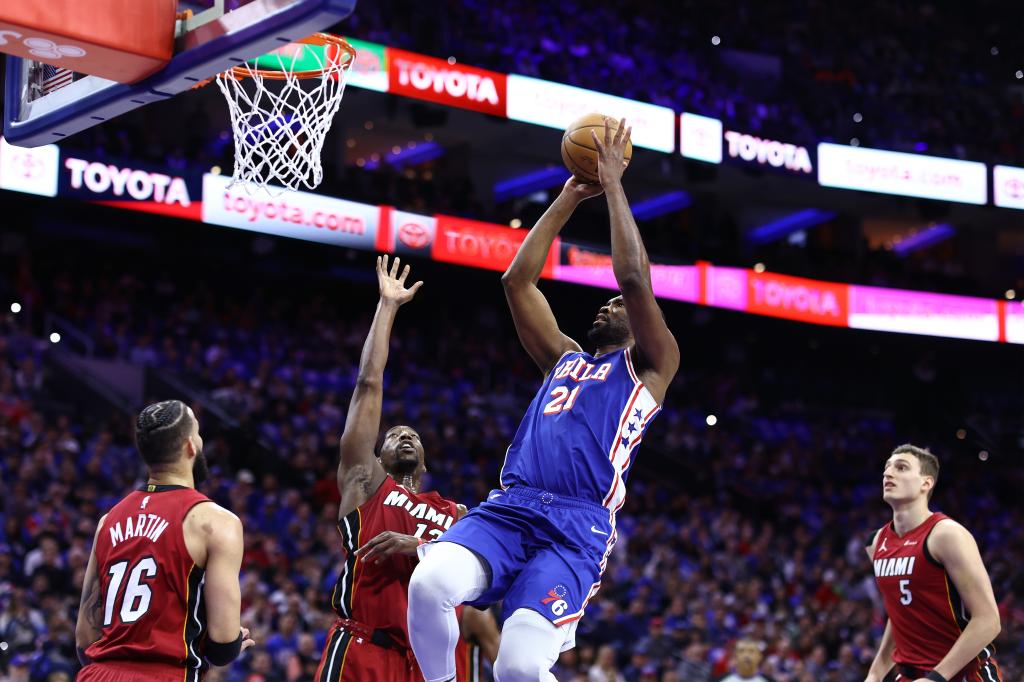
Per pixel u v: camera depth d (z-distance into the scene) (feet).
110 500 42.65
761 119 73.31
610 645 39.52
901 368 84.23
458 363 70.44
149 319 62.39
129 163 52.75
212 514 11.78
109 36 13.94
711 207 80.59
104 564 11.80
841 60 82.53
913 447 15.56
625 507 58.08
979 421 82.58
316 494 48.80
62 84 16.24
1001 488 75.31
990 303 75.15
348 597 14.24
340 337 69.00
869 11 86.84
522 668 10.62
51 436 46.50
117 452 47.09
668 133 65.51
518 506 11.51
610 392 11.95
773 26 82.74
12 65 17.15
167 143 66.74
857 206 81.46
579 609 11.04
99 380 53.78
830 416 80.69
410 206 63.98
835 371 84.07
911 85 82.89
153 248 65.51
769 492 66.85
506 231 65.10
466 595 11.08
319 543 42.39
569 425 11.85
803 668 38.75
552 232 13.35
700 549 51.83
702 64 76.89
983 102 83.66
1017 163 79.36
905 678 15.47
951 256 85.76
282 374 61.52
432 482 53.21
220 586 11.56
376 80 57.62
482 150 75.66
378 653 14.06
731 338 81.87
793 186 77.05
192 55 14.24
